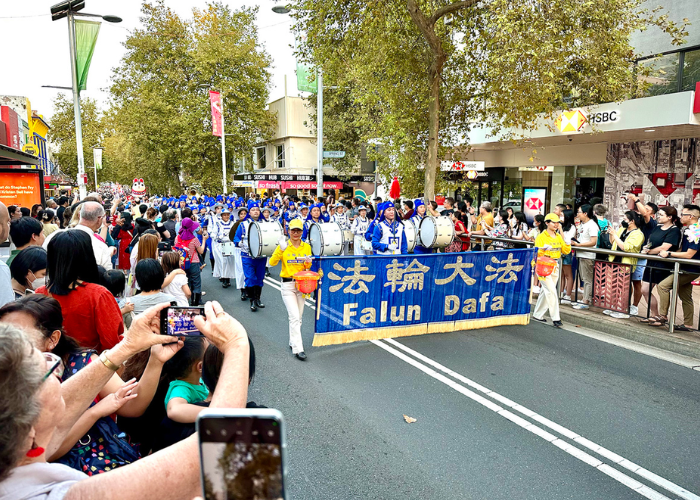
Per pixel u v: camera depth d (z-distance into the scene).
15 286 4.12
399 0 11.12
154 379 2.26
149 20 34.09
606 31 10.02
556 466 4.09
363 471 4.00
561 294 9.51
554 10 9.75
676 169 13.44
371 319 7.29
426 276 7.54
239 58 33.66
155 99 32.94
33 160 14.65
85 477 1.35
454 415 4.99
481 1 11.05
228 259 11.77
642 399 5.35
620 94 11.66
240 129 34.75
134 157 41.84
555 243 8.09
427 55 12.91
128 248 9.61
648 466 4.09
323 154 20.12
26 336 1.30
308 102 34.97
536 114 11.87
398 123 13.76
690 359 6.62
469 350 6.98
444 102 13.65
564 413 5.02
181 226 9.60
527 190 18.27
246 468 0.97
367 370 6.23
